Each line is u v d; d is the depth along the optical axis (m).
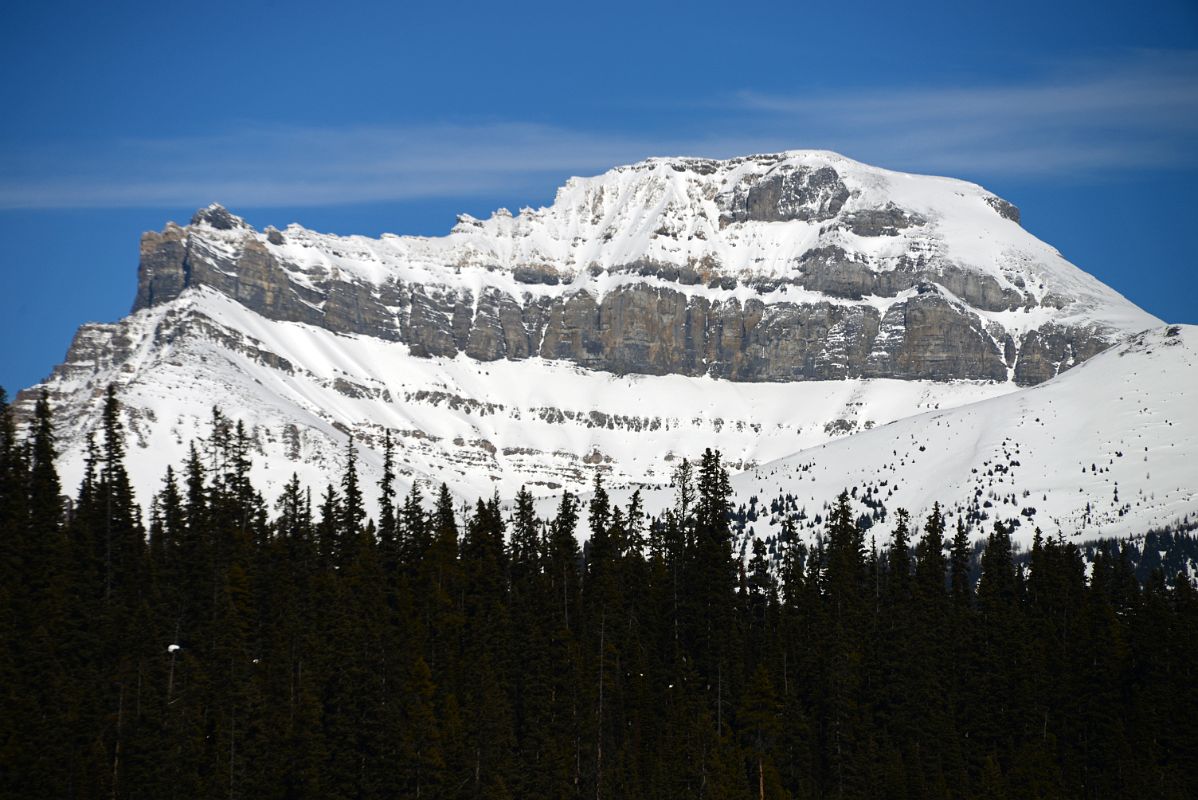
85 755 188.75
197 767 195.12
